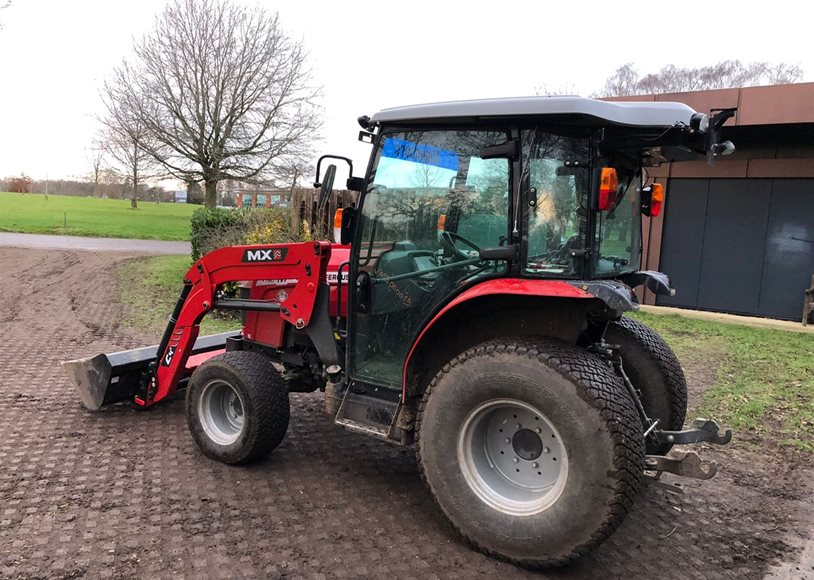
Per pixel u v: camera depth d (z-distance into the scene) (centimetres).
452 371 289
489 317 314
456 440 289
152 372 457
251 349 444
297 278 382
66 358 645
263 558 282
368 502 341
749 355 713
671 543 310
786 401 544
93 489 346
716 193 984
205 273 427
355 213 349
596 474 251
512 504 279
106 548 286
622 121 270
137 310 939
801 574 287
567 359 264
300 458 401
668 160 345
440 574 272
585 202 282
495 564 281
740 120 854
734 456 429
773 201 942
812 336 828
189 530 305
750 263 969
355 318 348
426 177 318
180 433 435
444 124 307
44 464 377
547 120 278
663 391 355
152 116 2053
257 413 367
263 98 2091
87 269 1343
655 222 1033
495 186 295
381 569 275
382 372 341
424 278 323
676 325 892
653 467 280
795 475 400
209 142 2114
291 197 1049
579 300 286
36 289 1090
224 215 1130
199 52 2022
